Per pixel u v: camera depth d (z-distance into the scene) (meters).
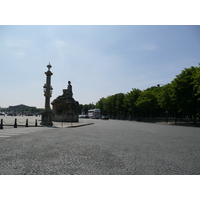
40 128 23.19
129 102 70.75
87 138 14.06
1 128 20.77
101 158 7.46
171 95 39.66
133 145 10.88
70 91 47.75
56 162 6.76
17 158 7.24
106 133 18.45
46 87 28.52
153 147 10.23
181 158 7.62
